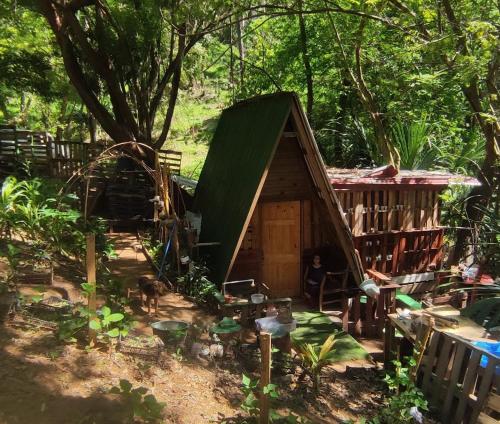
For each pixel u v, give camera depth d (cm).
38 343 425
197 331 591
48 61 1814
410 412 488
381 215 912
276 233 895
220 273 802
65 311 493
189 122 2736
